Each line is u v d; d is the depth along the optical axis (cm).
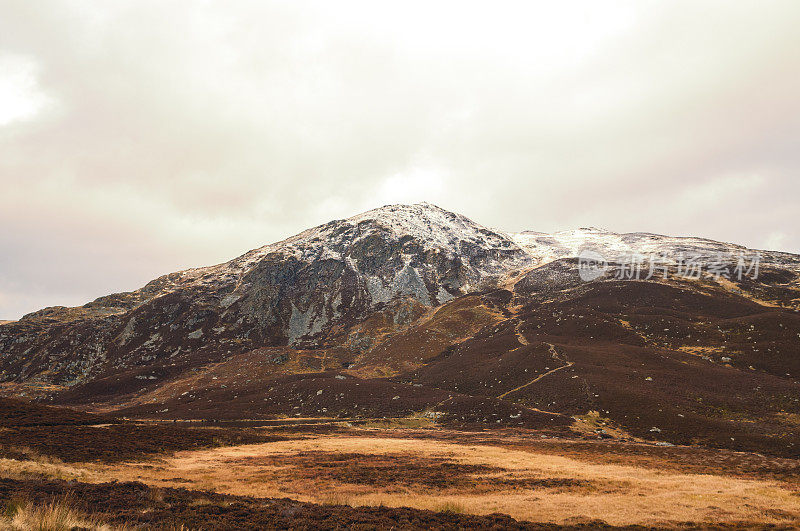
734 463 5578
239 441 7162
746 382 10731
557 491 3812
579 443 7288
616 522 2723
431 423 11194
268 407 14425
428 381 15925
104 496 2312
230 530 1919
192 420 12812
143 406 16100
